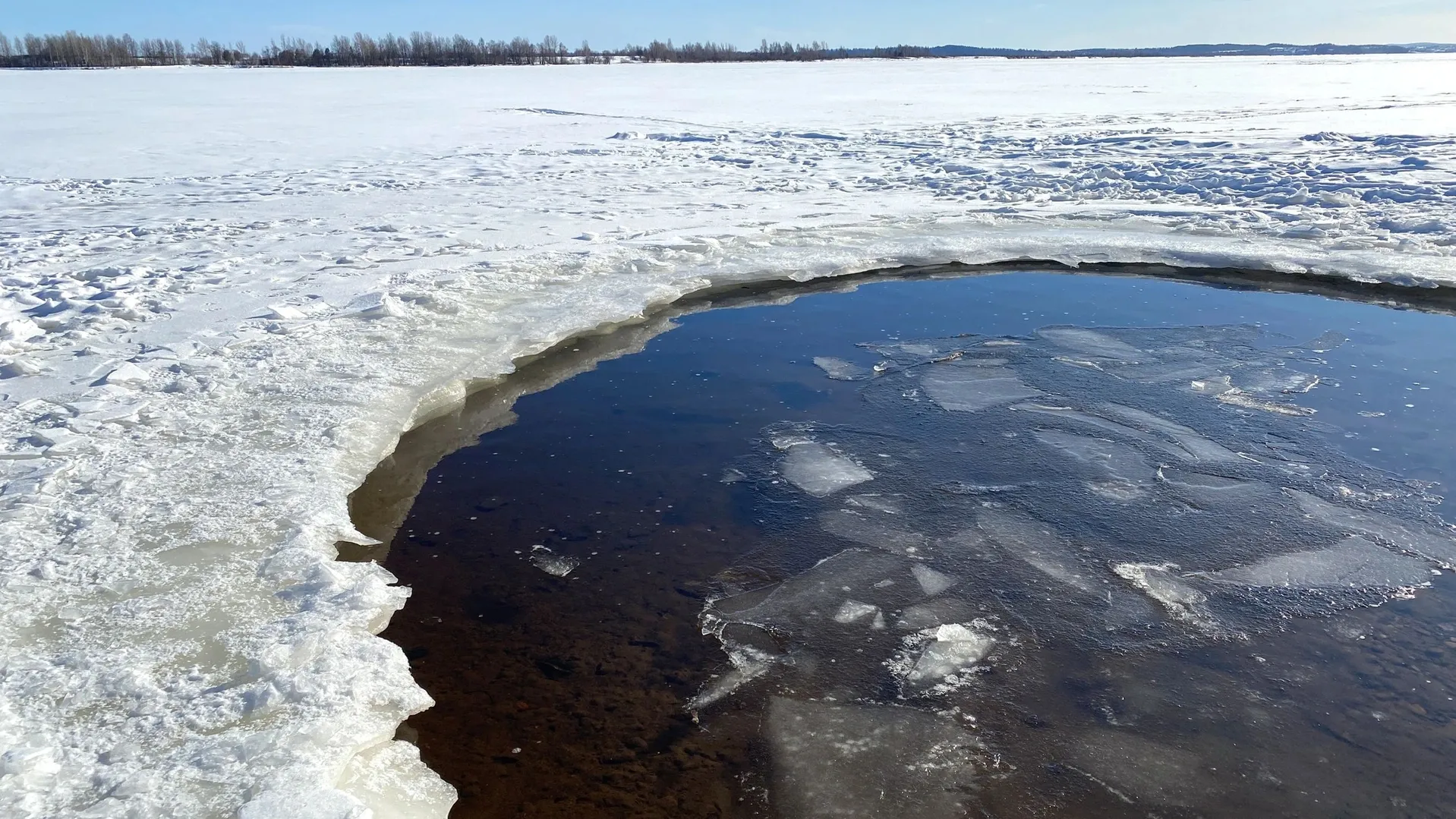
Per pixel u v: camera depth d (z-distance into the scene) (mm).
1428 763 2865
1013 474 4785
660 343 6828
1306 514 4336
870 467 4891
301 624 3236
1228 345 6480
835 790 2803
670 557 4070
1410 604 3674
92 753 2641
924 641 3516
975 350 6555
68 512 3936
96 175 14867
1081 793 2791
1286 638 3498
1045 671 3344
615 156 16672
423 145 18594
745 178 13812
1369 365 6039
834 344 6762
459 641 3479
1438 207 9516
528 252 8828
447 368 5859
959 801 2762
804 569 3986
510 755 2910
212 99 31797
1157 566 3967
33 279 7820
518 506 4508
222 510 4020
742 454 5059
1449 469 4688
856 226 9938
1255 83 35188
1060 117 21656
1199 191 11367
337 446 4688
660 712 3129
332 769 2623
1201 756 2926
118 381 5363
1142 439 5125
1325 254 8344
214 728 2764
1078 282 8219
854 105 27156
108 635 3174
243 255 8906
